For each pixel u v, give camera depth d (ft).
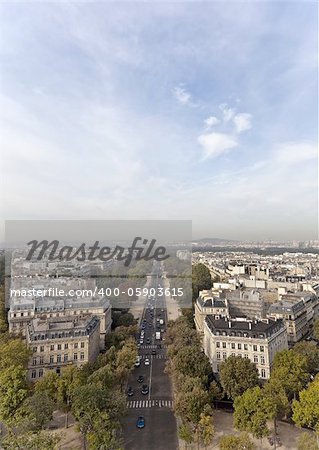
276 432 594.24
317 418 523.70
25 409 546.26
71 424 631.15
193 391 586.04
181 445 558.15
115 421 535.19
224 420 638.53
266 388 616.39
